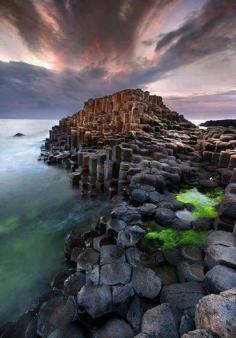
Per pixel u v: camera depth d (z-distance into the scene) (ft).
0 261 21.25
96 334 10.52
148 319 10.08
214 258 13.09
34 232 26.94
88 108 118.11
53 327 11.46
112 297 11.61
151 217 21.11
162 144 45.78
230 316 7.88
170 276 13.85
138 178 28.07
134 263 15.05
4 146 100.27
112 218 20.80
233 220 17.65
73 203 35.88
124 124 76.18
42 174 52.80
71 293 13.67
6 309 15.75
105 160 38.19
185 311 10.47
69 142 77.20
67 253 20.58
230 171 29.50
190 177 32.53
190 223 19.71
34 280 18.65
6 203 36.11
